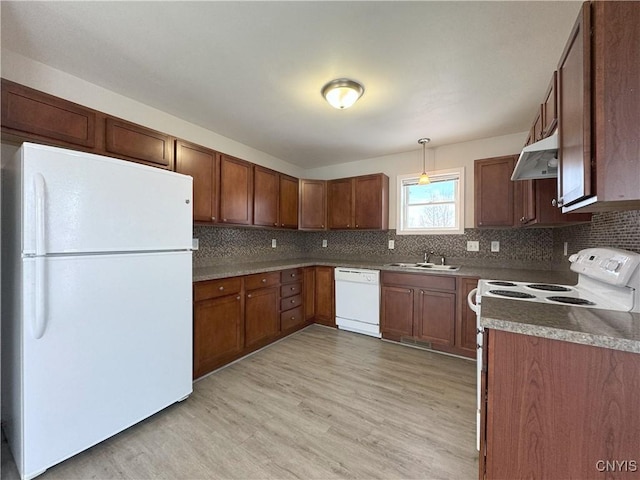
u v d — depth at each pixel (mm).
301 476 1345
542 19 1417
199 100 2303
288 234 4336
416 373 2391
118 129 1991
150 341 1722
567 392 914
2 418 1530
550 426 939
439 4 1337
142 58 1768
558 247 2637
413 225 3693
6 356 1475
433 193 3568
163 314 1795
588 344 867
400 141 3240
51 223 1317
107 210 1521
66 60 1792
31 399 1273
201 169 2551
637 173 846
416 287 2979
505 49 1650
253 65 1830
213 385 2180
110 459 1440
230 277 2557
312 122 2725
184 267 1929
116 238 1560
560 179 1243
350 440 1583
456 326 2746
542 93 2145
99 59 1780
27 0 1307
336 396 2031
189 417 1785
